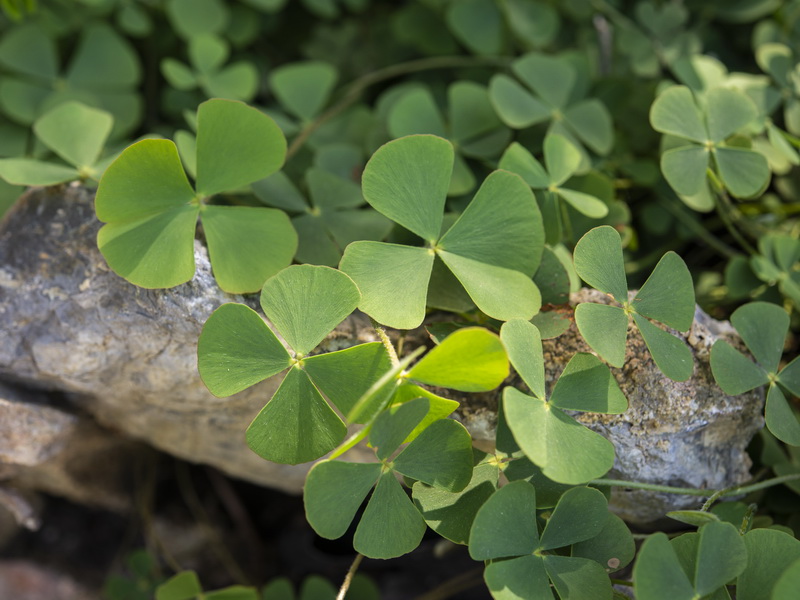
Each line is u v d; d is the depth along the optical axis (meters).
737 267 0.23
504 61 0.28
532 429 0.18
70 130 0.22
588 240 0.20
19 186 0.24
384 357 0.19
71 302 0.21
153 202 0.20
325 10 0.30
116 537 0.28
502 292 0.20
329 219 0.23
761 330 0.21
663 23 0.28
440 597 0.25
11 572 0.28
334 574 0.27
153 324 0.21
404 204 0.20
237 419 0.23
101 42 0.28
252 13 0.30
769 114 0.25
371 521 0.19
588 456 0.19
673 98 0.22
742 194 0.22
